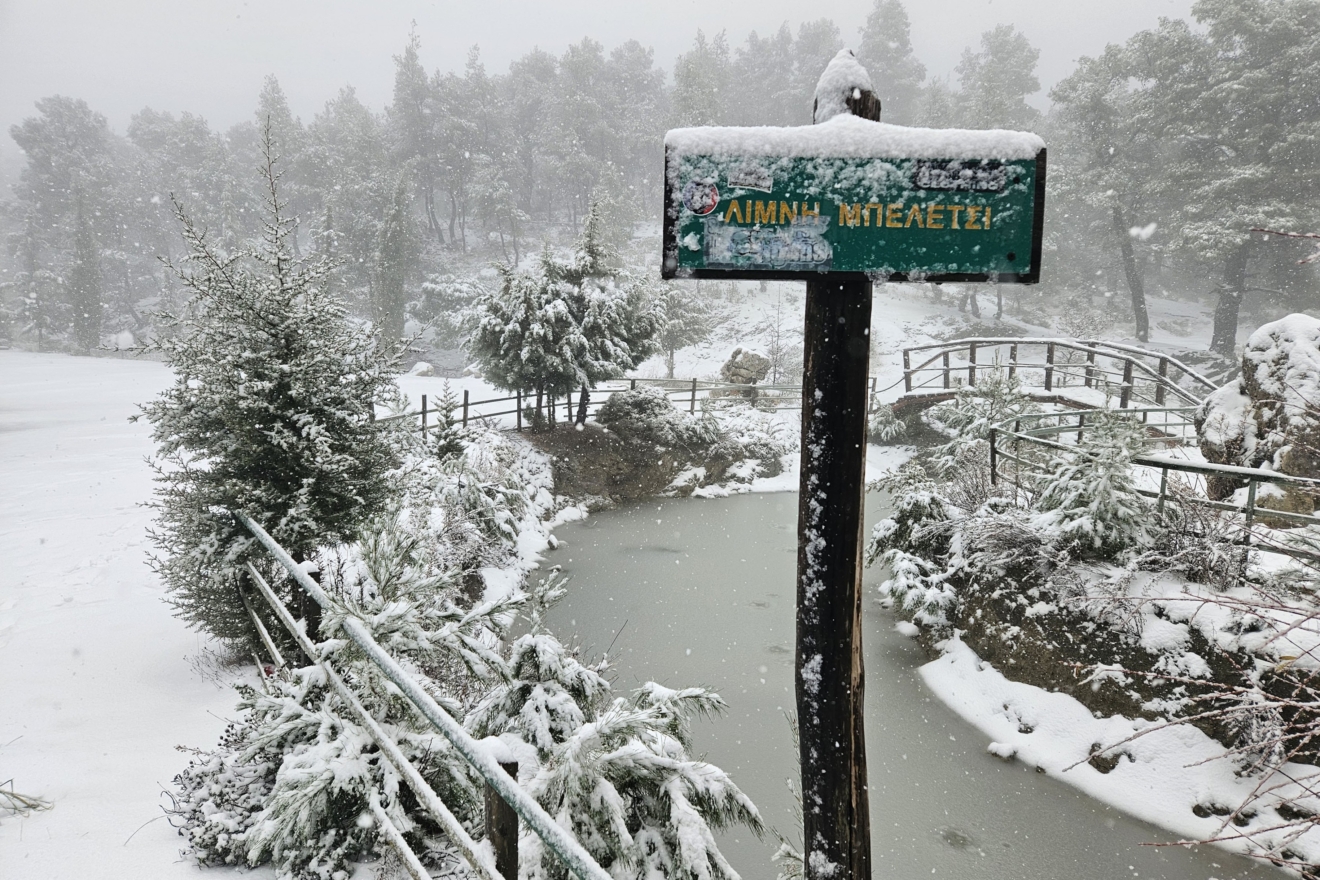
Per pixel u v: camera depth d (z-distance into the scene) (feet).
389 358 19.56
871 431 66.28
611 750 10.32
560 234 255.09
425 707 7.63
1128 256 144.87
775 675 26.02
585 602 33.12
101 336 221.25
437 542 30.50
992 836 18.08
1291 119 121.80
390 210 179.83
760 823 10.13
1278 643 17.95
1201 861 17.10
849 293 6.57
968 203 5.81
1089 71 147.84
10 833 11.03
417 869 8.19
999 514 26.81
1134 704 20.44
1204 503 21.11
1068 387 62.03
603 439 56.18
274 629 17.11
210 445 17.22
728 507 53.06
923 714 23.84
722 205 5.76
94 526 31.91
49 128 283.59
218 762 12.10
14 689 16.71
